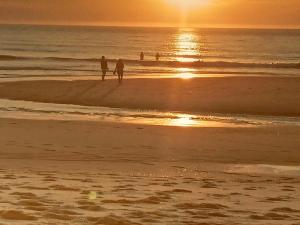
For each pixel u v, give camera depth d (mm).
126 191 17375
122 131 39094
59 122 42719
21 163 26562
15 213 11828
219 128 41938
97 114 49375
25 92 62438
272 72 104875
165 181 20969
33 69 101375
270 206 15820
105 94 61281
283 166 28562
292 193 18938
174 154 31219
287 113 51781
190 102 56531
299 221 13492
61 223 11227
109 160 28750
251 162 29500
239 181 22406
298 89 64938
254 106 54500
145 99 58156
